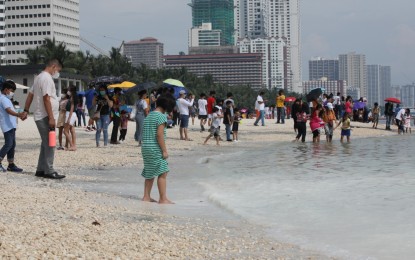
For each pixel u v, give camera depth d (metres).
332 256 6.63
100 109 21.58
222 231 7.90
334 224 8.41
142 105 22.28
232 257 6.49
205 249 6.79
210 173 15.10
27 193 9.91
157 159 10.34
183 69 159.12
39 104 12.57
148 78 135.38
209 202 10.47
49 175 12.86
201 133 31.05
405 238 7.41
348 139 28.12
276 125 39.34
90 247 6.36
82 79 80.38
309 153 21.45
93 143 23.75
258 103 38.69
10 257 5.63
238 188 12.21
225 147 24.08
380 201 10.30
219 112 24.86
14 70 69.94
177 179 13.95
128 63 126.06
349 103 40.06
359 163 17.66
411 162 17.84
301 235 7.70
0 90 14.45
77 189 11.38
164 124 10.34
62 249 6.12
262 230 8.04
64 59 102.12
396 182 12.95
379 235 7.64
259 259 6.45
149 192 10.59
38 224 7.29
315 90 30.41
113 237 6.96
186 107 26.53
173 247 6.75
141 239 6.99
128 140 25.50
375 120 41.53
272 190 11.83
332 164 17.39
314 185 12.54
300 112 27.36
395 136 34.12
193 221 8.58
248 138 29.20
